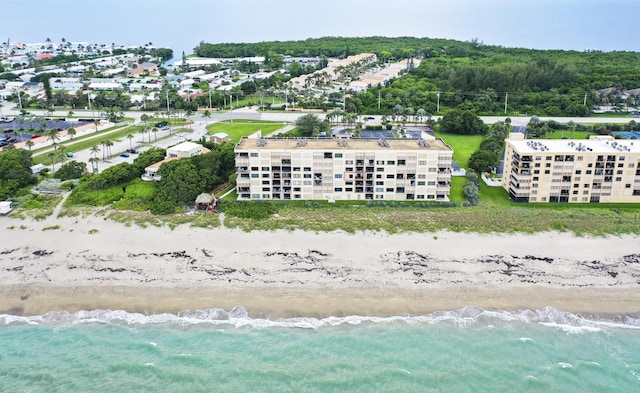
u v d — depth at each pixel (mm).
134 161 185375
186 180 160875
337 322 105562
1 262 123875
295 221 144625
